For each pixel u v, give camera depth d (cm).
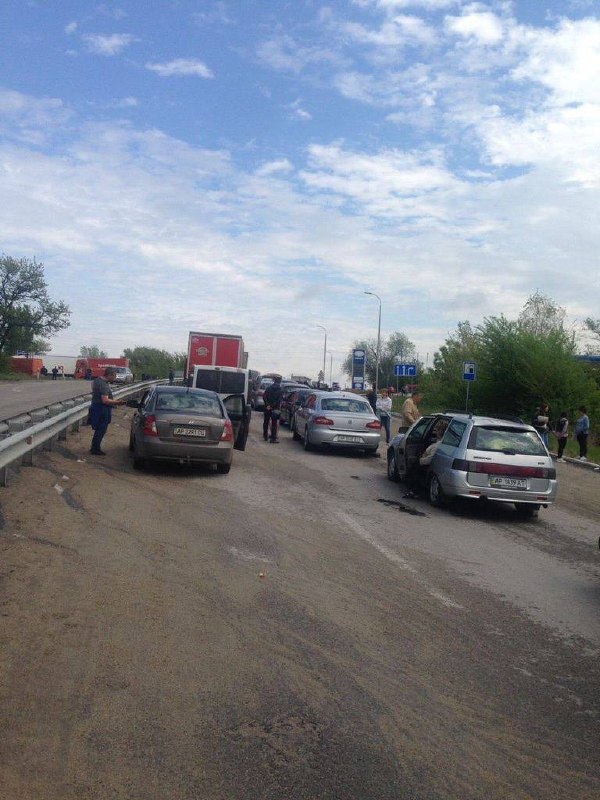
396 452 1423
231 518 978
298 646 529
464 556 864
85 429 1903
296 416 2177
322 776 359
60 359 8412
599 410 3116
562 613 657
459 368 3750
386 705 442
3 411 2448
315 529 950
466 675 497
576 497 1513
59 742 377
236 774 357
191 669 477
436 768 373
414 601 662
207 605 608
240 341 2922
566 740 412
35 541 769
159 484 1205
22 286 8219
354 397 1995
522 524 1122
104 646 505
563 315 4062
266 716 418
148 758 367
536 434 1166
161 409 1323
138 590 634
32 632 522
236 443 1678
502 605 670
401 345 10750
